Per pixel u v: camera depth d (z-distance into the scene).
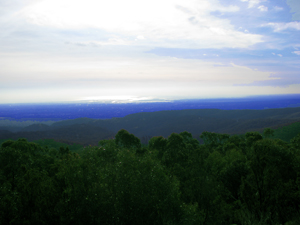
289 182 9.98
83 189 8.69
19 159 12.73
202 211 10.83
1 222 7.62
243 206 10.82
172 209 9.30
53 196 8.92
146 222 8.59
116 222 8.12
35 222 8.08
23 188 8.95
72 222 8.20
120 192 8.59
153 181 9.31
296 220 8.88
